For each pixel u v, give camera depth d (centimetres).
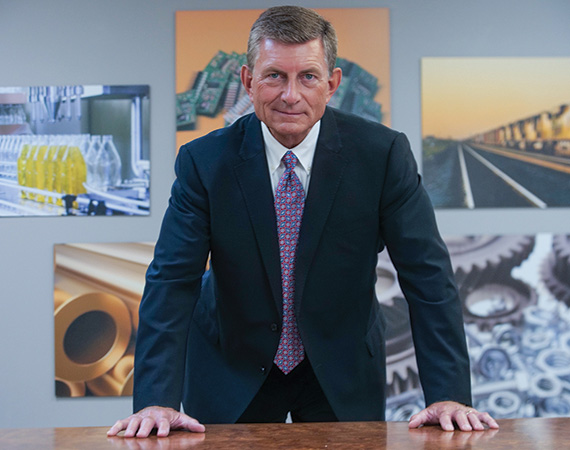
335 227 147
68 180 327
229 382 158
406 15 326
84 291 325
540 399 321
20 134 327
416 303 143
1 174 328
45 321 327
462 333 139
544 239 323
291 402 167
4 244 328
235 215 146
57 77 328
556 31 327
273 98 130
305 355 159
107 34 328
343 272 150
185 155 152
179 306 140
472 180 324
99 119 327
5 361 326
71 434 118
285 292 151
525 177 325
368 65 323
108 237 327
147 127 325
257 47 130
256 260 148
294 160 147
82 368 324
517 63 325
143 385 132
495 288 323
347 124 150
